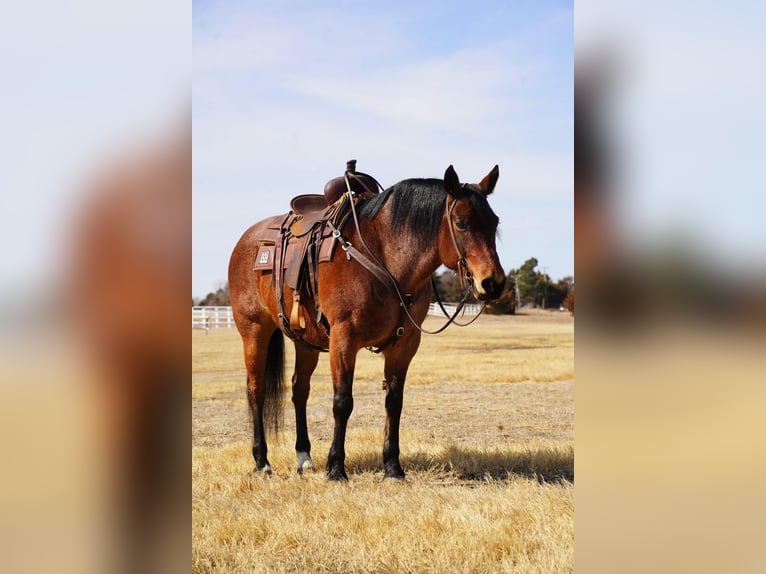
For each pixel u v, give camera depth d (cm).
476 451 582
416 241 488
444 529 372
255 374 584
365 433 692
